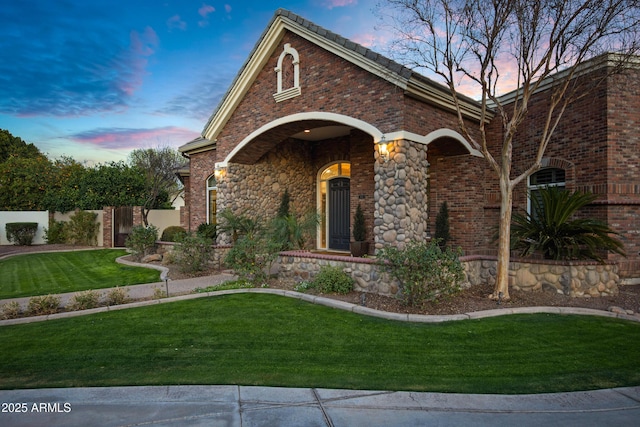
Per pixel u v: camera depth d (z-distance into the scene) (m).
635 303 7.05
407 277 6.55
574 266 7.34
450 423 3.17
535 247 7.66
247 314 6.46
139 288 8.90
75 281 10.03
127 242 13.94
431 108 9.14
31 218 20.31
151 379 4.02
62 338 5.32
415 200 8.56
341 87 9.37
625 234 8.79
